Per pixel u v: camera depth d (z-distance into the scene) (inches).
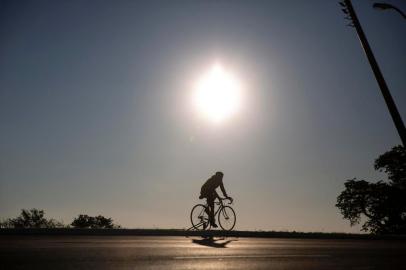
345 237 618.5
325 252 391.2
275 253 372.5
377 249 434.9
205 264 296.8
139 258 311.3
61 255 311.0
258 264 305.6
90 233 537.0
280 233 599.8
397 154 1952.5
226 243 459.5
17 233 508.4
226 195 676.7
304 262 321.7
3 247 350.6
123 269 265.0
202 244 434.6
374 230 2038.6
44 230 520.1
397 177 1975.9
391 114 802.8
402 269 299.4
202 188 669.3
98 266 271.4
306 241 525.3
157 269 270.4
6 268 254.2
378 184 2041.1
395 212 1968.5
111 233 543.5
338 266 305.3
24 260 283.0
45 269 254.2
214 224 665.6
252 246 431.5
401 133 784.9
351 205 2060.8
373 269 295.6
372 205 2017.7
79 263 279.1
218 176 672.4
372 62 842.2
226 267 287.7
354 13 882.8
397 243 537.3
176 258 319.0
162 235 560.4
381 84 824.3
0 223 920.9
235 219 676.1
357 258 352.5
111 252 338.3
